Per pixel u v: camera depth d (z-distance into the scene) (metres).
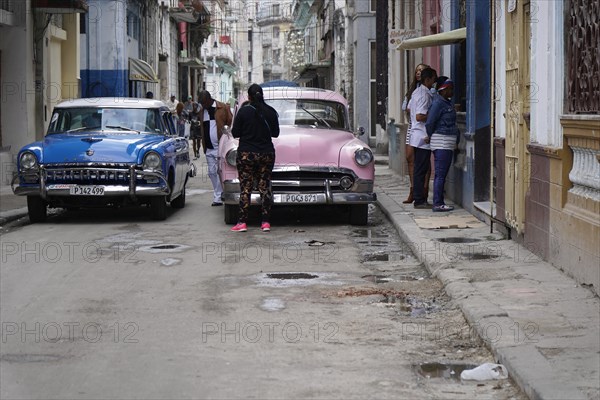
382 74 32.75
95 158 15.52
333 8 55.59
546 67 10.75
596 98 9.16
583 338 7.51
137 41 43.97
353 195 15.10
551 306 8.72
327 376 6.93
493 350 7.36
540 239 11.23
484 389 6.60
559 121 10.25
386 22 31.05
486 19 15.27
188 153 19.19
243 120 14.62
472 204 15.76
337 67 51.78
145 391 6.55
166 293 10.02
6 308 9.28
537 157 11.26
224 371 7.05
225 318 8.85
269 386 6.67
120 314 9.02
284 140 15.23
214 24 89.31
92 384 6.71
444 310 9.14
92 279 10.79
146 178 15.63
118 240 13.94
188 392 6.53
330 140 15.45
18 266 11.66
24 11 24.88
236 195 15.28
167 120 18.20
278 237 14.27
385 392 6.54
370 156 15.17
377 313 9.06
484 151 15.52
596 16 9.09
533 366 6.67
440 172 16.12
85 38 38.19
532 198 11.57
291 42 89.88
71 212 18.08
